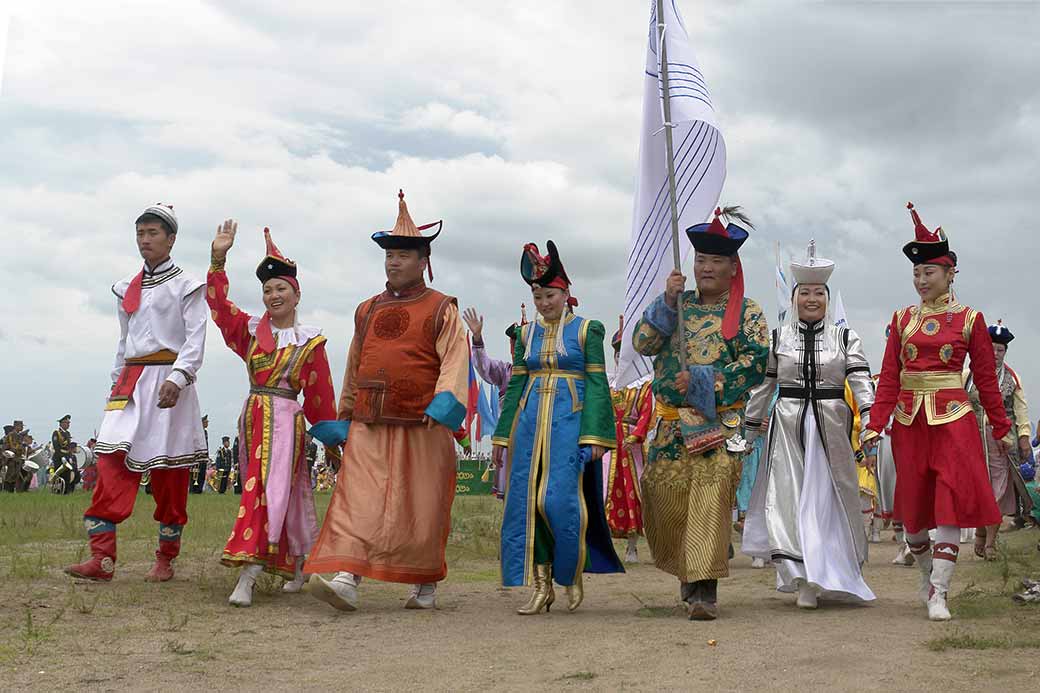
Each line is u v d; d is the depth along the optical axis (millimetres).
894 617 6227
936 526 6316
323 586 6363
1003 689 4191
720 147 6992
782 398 6984
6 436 26188
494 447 6914
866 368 6914
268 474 6922
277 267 7355
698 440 6273
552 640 5512
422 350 6848
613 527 10688
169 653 5043
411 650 5262
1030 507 11516
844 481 6879
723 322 6438
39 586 7004
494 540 11961
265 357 7188
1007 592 7055
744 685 4355
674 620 6227
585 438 6629
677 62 6855
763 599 7344
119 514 7426
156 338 7613
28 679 4430
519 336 6957
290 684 4469
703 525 6250
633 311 7043
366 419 6824
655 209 7109
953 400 6438
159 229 7707
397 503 6680
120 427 7438
